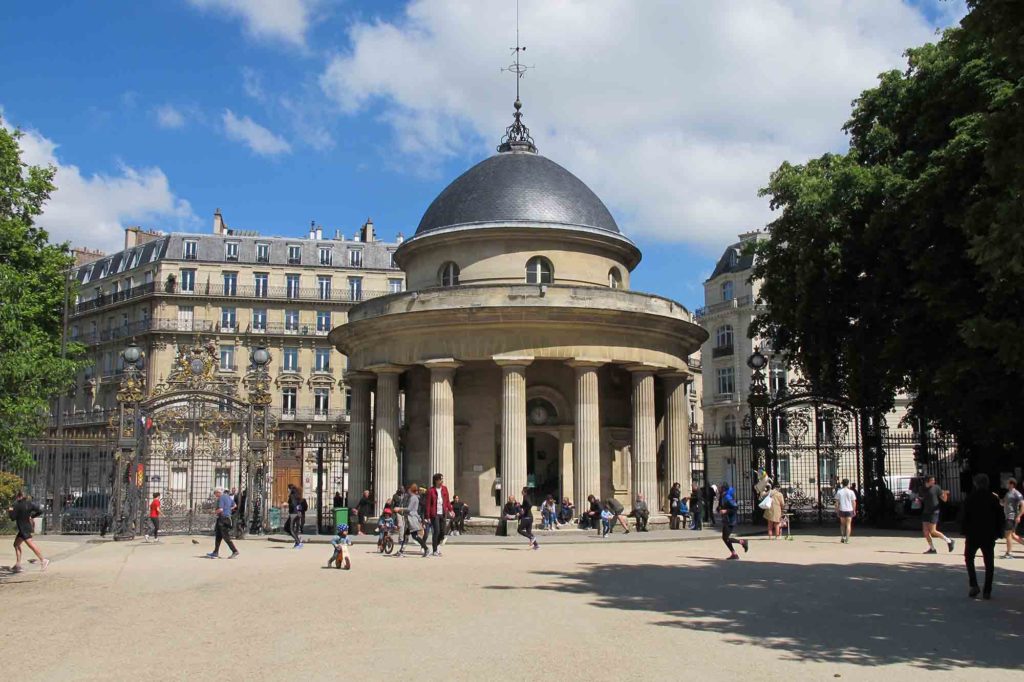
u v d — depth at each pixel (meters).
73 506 39.16
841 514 28.39
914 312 27.89
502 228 34.38
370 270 78.62
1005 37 13.29
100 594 17.39
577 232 34.91
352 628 13.09
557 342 31.56
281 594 16.92
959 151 24.48
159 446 35.31
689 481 36.03
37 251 38.19
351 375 36.00
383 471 33.25
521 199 35.22
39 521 34.25
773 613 14.28
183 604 15.80
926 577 18.94
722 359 72.19
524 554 24.84
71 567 22.61
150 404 32.75
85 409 79.44
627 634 12.43
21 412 26.19
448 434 31.70
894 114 31.31
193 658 11.15
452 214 35.88
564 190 36.28
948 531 32.69
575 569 20.66
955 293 25.80
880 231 28.42
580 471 31.48
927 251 26.38
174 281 75.12
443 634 12.49
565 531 30.77
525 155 38.25
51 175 38.00
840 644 11.83
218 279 76.25
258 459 34.53
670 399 35.78
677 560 22.77
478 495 33.12
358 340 34.81
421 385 35.53
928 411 31.17
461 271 35.22
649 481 33.06
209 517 37.56
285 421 74.06
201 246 77.00
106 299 80.44
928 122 28.84
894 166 29.64
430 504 24.84
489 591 16.88
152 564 23.11
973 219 15.37
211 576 20.19
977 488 16.02
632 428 33.94
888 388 33.12
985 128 14.27
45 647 12.01
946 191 25.41
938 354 28.17
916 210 26.20
